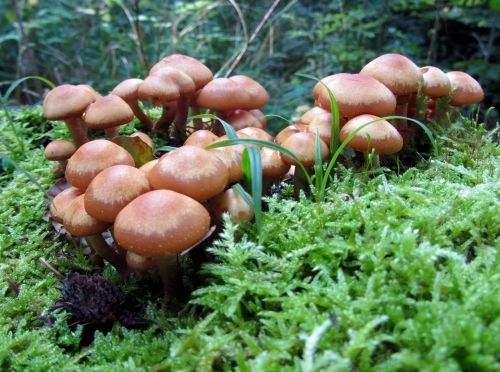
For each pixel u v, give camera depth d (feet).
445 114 0.84
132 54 2.20
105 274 0.66
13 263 0.70
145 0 2.24
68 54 2.37
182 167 0.52
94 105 0.77
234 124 0.88
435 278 0.43
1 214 0.82
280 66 2.21
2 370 0.49
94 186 0.53
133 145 0.73
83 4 2.39
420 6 1.90
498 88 1.79
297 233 0.55
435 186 0.62
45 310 0.58
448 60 2.01
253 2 2.21
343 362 0.35
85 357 0.51
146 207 0.47
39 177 0.93
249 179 0.62
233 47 2.19
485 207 0.54
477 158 0.76
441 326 0.37
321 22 1.96
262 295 0.49
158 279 0.63
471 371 0.35
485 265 0.45
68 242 0.75
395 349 0.40
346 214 0.56
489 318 0.39
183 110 0.95
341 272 0.47
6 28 2.53
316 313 0.43
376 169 0.69
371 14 1.82
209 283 0.57
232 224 0.55
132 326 0.54
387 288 0.44
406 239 0.47
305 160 0.65
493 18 1.69
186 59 0.90
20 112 1.16
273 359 0.39
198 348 0.44
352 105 0.68
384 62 0.74
